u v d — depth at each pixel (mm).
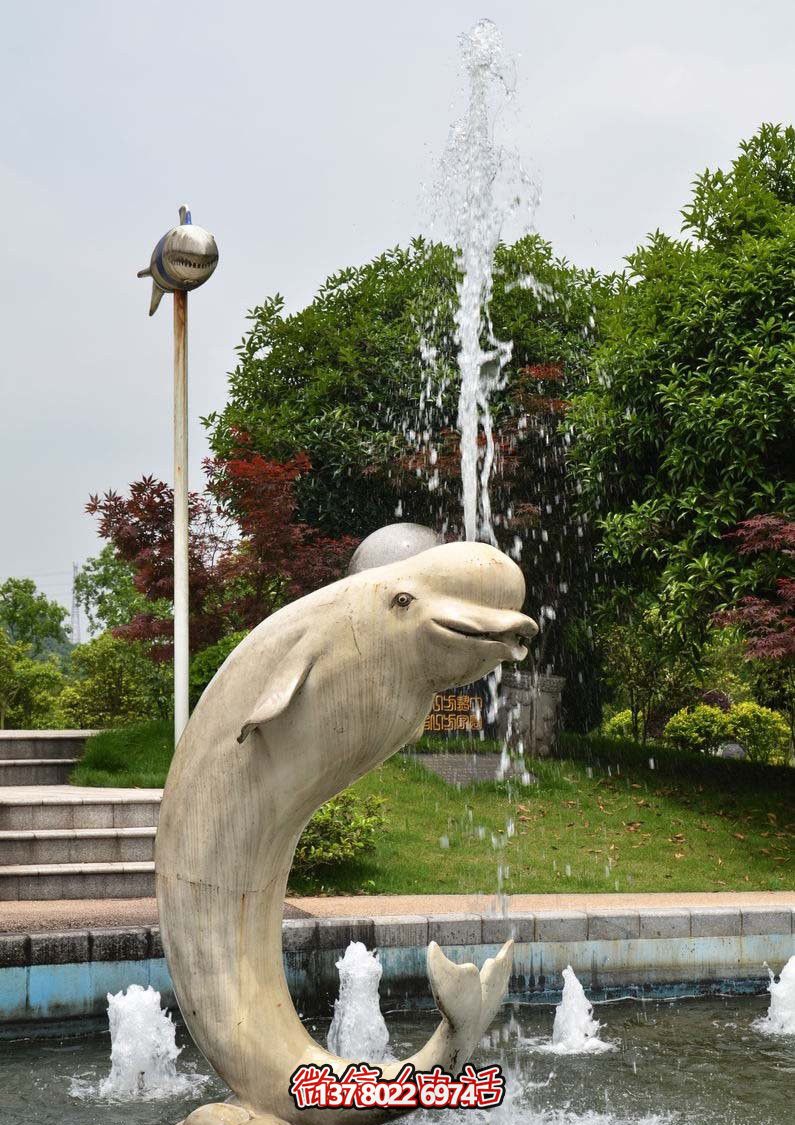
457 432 15273
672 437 11938
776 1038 5938
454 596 2766
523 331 16344
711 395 11555
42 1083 5070
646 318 12531
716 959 7094
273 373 17062
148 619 12961
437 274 17062
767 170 13398
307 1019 6391
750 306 11422
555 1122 4617
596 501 13445
